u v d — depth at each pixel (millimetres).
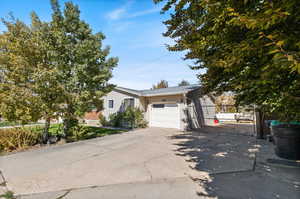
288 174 3971
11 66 6676
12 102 6320
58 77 7359
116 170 4355
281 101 1866
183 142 7531
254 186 3412
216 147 6574
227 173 4090
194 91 12164
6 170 4441
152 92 13359
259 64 1899
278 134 5105
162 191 3279
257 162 4789
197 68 4293
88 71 8211
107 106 15688
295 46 1468
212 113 14484
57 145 7219
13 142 6680
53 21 7570
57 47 7551
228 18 2039
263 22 1386
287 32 1591
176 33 3877
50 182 3736
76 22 8109
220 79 3195
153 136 9047
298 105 1818
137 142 7594
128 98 13781
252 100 2643
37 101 6691
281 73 1693
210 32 2744
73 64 7988
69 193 3273
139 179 3824
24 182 3750
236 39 2232
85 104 8148
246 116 14891
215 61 2184
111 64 9047
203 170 4289
